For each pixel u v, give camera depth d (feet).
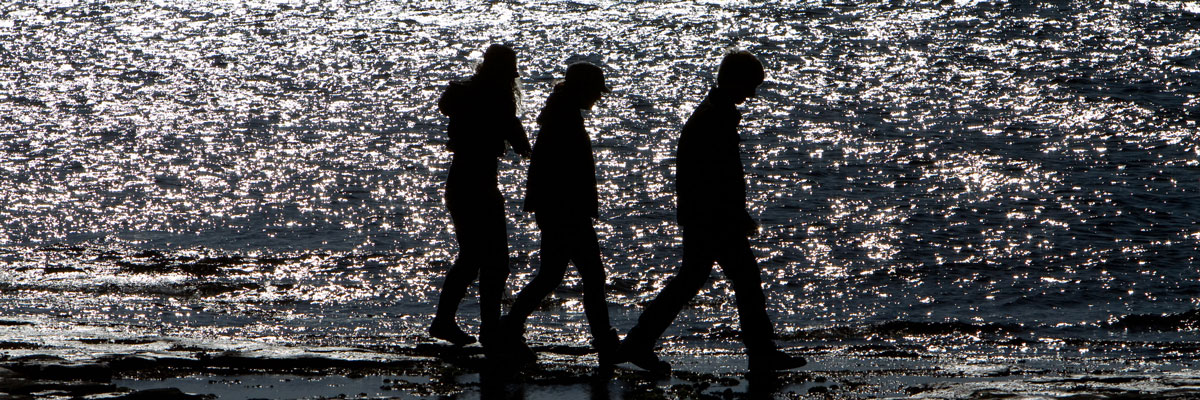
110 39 361.30
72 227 125.70
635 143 195.83
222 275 101.76
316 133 204.64
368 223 130.62
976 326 83.15
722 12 408.05
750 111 225.15
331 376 50.85
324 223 130.31
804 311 91.61
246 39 362.94
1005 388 47.39
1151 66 278.87
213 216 133.80
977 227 128.06
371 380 50.24
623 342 53.67
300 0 466.70
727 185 52.60
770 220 132.98
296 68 301.84
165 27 391.86
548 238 55.62
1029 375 55.11
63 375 47.91
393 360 53.83
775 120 214.90
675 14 407.44
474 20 405.39
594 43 350.23
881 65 294.66
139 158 176.04
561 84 55.01
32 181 153.99
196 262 107.04
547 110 55.16
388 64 312.29
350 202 144.15
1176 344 76.69
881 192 150.61
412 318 85.46
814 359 63.41
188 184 155.43
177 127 209.77
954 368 57.82
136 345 56.70
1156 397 44.39
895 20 378.94
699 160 52.47
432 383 49.88
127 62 309.83
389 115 226.58
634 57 321.52
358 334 75.66
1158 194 145.69
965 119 215.10
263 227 127.34
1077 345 76.43
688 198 53.06
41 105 235.61
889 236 123.34
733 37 354.74
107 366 48.96
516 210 136.46
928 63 296.10
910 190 151.64
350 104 241.96
